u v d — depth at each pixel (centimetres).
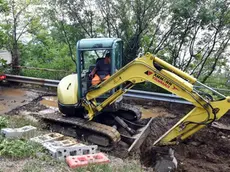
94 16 1284
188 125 658
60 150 605
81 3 1262
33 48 1586
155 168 680
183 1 1095
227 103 621
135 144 729
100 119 820
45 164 557
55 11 1320
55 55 1575
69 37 1355
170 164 677
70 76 867
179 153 802
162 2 1170
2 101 1134
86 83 766
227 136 930
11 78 1361
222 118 1052
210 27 1166
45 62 1581
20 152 573
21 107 1069
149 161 723
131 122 841
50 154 611
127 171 598
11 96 1207
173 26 1200
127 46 1259
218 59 1291
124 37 1263
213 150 841
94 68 770
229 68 1319
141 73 673
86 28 1304
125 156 693
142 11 1198
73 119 787
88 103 752
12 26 1468
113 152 712
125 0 1205
